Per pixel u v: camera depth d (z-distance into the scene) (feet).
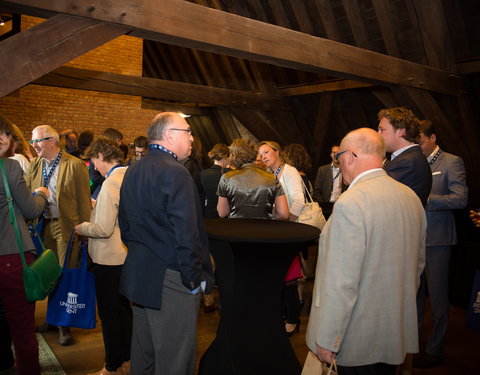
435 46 17.51
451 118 19.29
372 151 5.51
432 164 9.81
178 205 5.67
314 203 10.58
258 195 8.81
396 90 16.89
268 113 26.81
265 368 7.36
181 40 10.64
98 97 27.32
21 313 6.92
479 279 10.80
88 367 8.82
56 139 10.08
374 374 5.34
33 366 7.07
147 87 23.20
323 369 5.49
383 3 17.40
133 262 6.04
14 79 8.27
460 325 11.96
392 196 5.30
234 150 9.01
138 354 6.58
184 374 6.14
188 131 6.35
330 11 19.26
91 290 8.40
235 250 6.95
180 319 6.05
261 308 7.37
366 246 5.00
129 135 28.73
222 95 24.68
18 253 6.80
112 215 7.52
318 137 24.93
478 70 17.28
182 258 5.66
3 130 6.65
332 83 22.88
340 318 4.91
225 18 11.26
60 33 8.71
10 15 26.73
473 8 16.31
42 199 7.49
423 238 5.89
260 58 12.71
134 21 9.51
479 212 11.98
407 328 5.44
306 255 11.97
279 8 20.76
